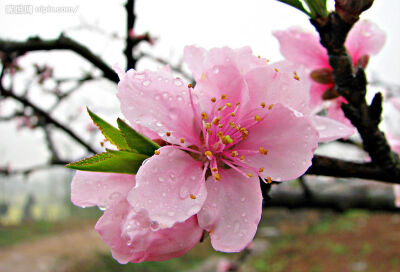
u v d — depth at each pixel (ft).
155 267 2.91
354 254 2.81
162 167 0.23
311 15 0.28
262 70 0.24
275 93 0.24
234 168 0.25
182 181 0.24
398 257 2.57
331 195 0.68
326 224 3.86
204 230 0.24
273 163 0.25
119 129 0.22
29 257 3.23
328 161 0.29
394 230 3.34
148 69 0.24
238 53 0.24
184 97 0.25
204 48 0.27
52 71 0.97
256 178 0.24
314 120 0.27
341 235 3.46
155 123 0.23
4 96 0.66
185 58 0.27
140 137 0.22
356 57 0.34
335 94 0.34
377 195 0.68
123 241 0.23
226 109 0.26
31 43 0.43
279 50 0.34
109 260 2.92
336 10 0.28
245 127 0.26
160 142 0.25
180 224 0.22
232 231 0.23
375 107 0.29
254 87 0.25
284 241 3.47
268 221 4.31
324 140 0.26
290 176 0.24
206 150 0.26
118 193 0.24
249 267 2.85
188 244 0.22
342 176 0.29
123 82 0.23
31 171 0.94
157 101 0.24
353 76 0.29
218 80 0.25
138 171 0.21
